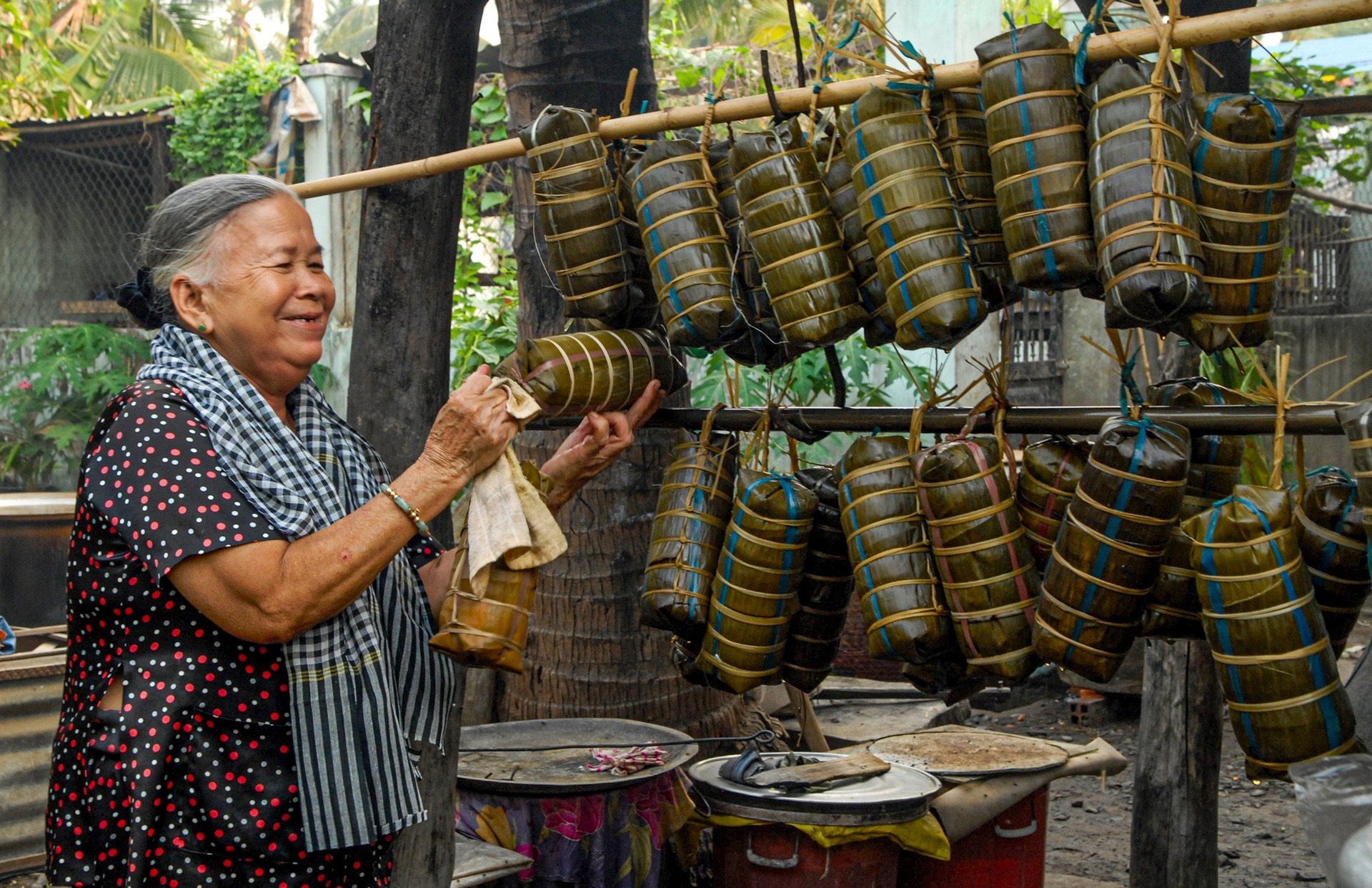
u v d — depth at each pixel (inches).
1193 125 63.8
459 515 76.6
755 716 164.1
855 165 69.8
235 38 748.6
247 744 63.8
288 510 62.7
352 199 287.6
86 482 63.3
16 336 318.7
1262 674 60.5
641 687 146.6
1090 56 64.3
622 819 123.1
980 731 145.9
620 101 126.6
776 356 82.6
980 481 70.7
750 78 278.2
